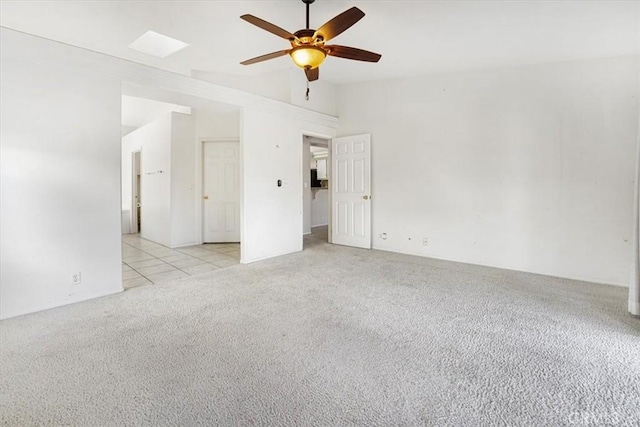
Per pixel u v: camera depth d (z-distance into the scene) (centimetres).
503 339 222
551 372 183
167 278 368
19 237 258
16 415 147
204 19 312
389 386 170
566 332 233
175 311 271
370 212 534
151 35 362
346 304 288
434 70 442
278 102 463
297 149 508
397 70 452
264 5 284
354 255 489
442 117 456
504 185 409
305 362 193
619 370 185
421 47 359
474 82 427
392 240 516
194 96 364
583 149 357
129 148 744
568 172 366
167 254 502
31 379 174
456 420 146
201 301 294
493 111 413
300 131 512
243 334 229
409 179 493
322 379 176
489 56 376
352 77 508
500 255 416
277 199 478
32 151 262
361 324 246
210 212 601
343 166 563
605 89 343
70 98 280
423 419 146
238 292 320
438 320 254
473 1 263
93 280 300
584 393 164
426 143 473
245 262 438
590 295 312
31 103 260
